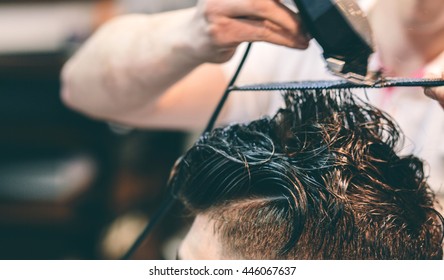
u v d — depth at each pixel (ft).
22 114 4.66
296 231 1.63
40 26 5.24
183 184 1.89
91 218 4.93
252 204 1.69
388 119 1.82
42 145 4.83
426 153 2.28
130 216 5.13
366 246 1.63
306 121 1.74
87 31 5.10
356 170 1.65
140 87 2.77
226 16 1.85
